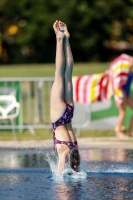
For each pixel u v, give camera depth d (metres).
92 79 24.00
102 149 20.08
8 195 12.43
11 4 73.12
